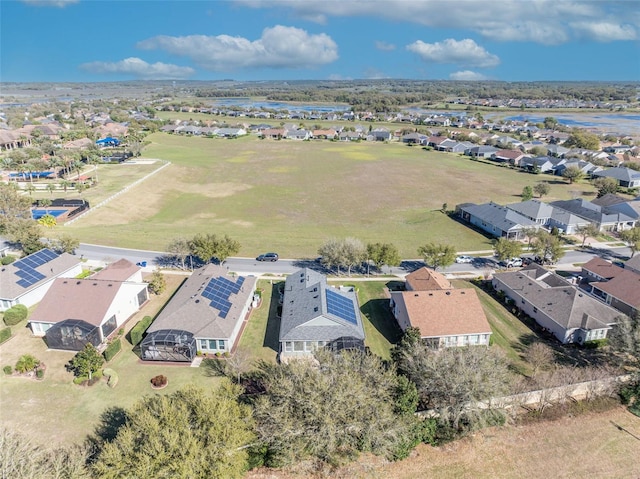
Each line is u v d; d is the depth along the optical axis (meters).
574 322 50.72
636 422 39.56
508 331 53.84
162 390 42.34
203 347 48.12
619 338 45.16
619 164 150.38
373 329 54.16
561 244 83.56
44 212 95.94
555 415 40.09
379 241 85.56
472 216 97.38
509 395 39.72
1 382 42.88
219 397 33.69
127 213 100.81
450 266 73.19
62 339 48.19
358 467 34.53
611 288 60.56
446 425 37.62
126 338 51.22
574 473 34.38
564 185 134.75
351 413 33.28
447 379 36.56
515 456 35.91
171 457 28.00
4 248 74.94
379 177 142.50
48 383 42.94
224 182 133.12
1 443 28.00
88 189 114.38
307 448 32.88
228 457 29.66
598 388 42.16
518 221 87.19
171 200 114.38
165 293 62.41
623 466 35.00
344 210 108.62
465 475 34.12
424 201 116.50
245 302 56.12
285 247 81.81
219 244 68.06
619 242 85.25
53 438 36.12
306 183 134.00
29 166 118.31
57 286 53.59
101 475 27.78
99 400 40.75
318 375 34.62
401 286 65.69
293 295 55.44
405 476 34.00
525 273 63.44
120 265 64.06
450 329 49.84
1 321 54.22
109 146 182.50
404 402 35.66
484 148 183.88
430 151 197.00
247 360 46.91
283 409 32.94
